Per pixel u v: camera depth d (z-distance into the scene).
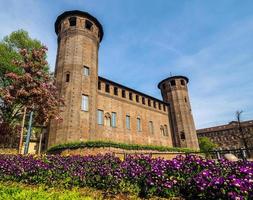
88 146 19.31
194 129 45.78
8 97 17.53
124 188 6.86
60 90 26.17
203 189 5.16
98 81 32.50
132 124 35.12
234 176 4.98
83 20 31.48
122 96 36.69
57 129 23.88
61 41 30.36
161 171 6.35
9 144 24.33
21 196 4.95
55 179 8.93
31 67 19.28
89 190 7.50
